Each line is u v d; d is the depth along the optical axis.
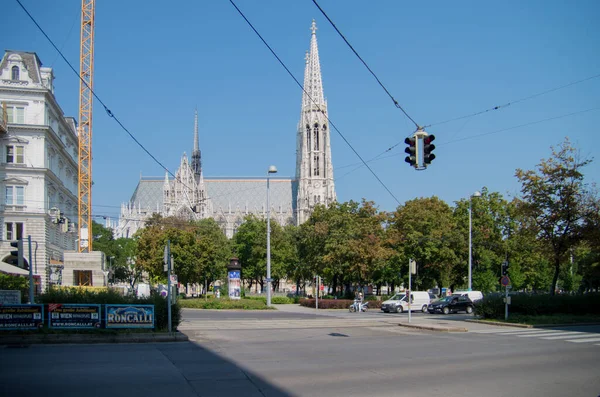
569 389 14.41
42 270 66.19
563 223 46.19
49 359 18.41
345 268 74.19
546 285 105.38
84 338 23.86
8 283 38.09
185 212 173.88
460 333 30.70
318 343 24.72
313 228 79.81
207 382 14.49
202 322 35.91
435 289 90.25
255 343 24.50
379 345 24.03
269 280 58.53
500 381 15.34
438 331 31.89
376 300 70.00
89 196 90.50
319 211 85.00
